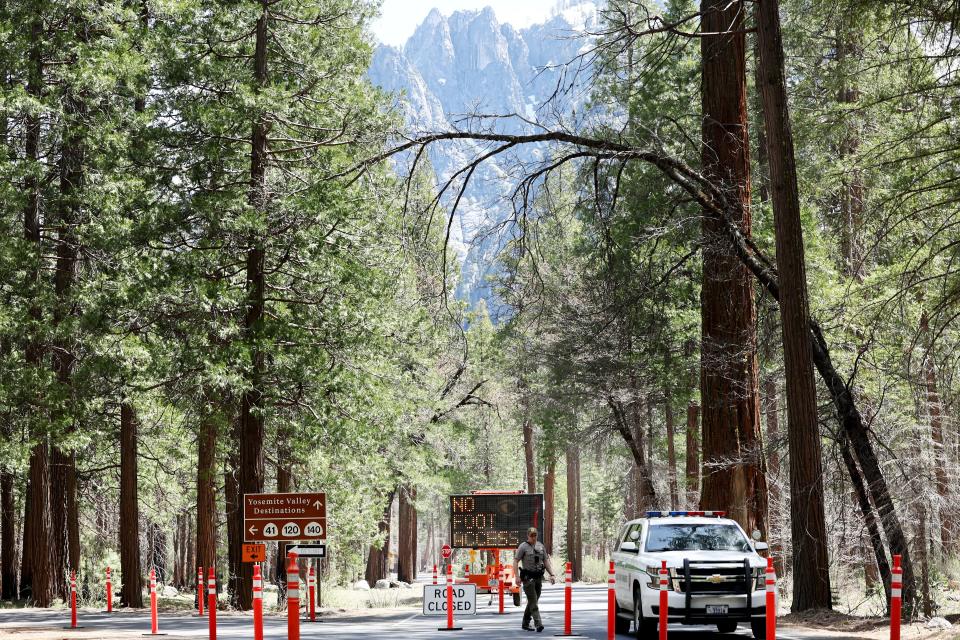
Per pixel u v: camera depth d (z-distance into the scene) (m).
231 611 33.31
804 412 22.33
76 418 34.38
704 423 26.20
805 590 22.25
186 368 31.58
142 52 33.34
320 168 32.72
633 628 21.22
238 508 32.75
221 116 30.72
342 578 66.12
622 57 32.22
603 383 42.44
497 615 29.12
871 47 25.27
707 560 19.31
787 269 22.58
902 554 21.59
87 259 35.47
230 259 32.34
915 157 20.47
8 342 35.53
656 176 32.97
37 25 34.50
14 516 43.94
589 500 110.62
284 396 33.06
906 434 26.64
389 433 38.78
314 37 32.78
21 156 34.44
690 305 39.59
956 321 25.77
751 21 26.19
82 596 40.12
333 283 32.56
